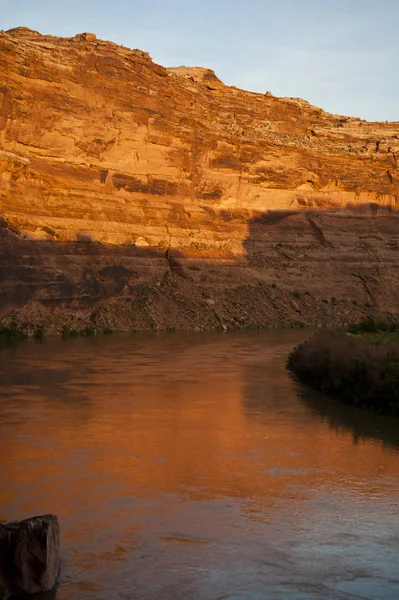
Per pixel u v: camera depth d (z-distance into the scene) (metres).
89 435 15.71
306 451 14.52
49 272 42.19
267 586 8.42
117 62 50.03
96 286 45.56
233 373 26.72
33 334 39.59
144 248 51.16
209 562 9.05
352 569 8.88
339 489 11.95
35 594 8.17
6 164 40.91
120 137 50.69
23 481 12.13
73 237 44.94
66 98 45.69
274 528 10.16
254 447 14.83
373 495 11.63
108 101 49.50
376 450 14.63
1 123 41.03
